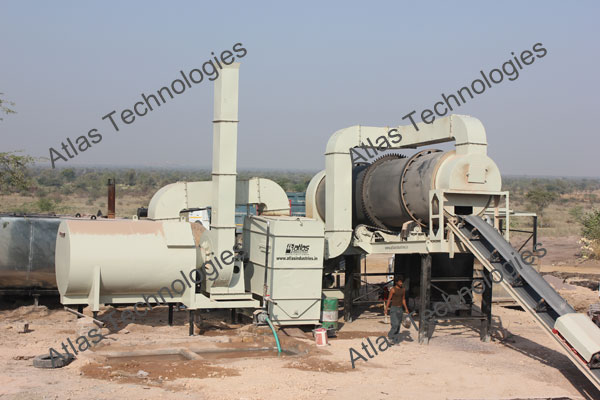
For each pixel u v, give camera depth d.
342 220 19.34
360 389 12.53
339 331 18.56
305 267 17.69
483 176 17.39
